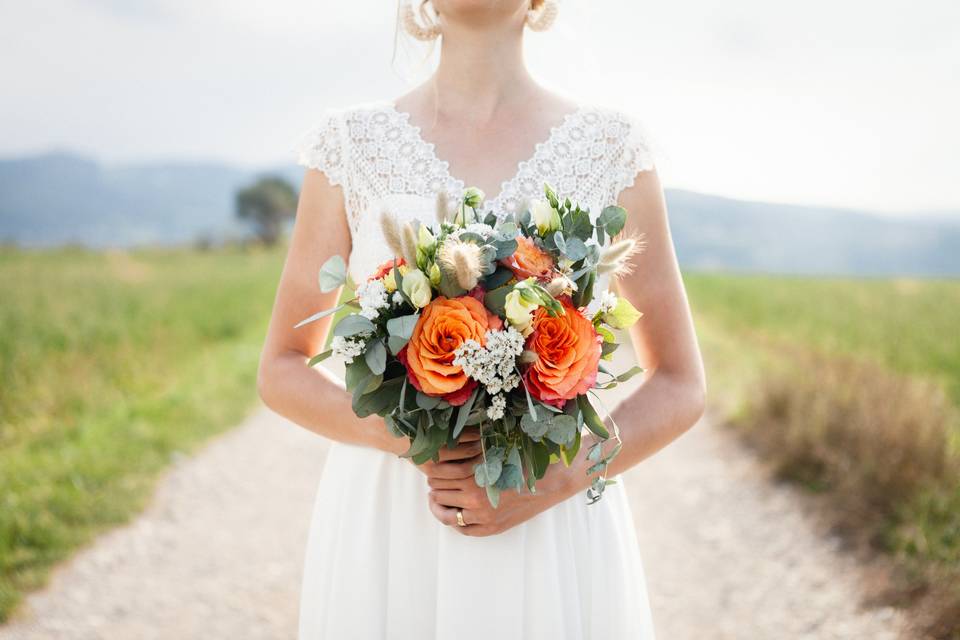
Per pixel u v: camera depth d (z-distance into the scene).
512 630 1.44
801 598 3.97
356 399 1.23
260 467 6.17
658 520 5.20
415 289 1.18
